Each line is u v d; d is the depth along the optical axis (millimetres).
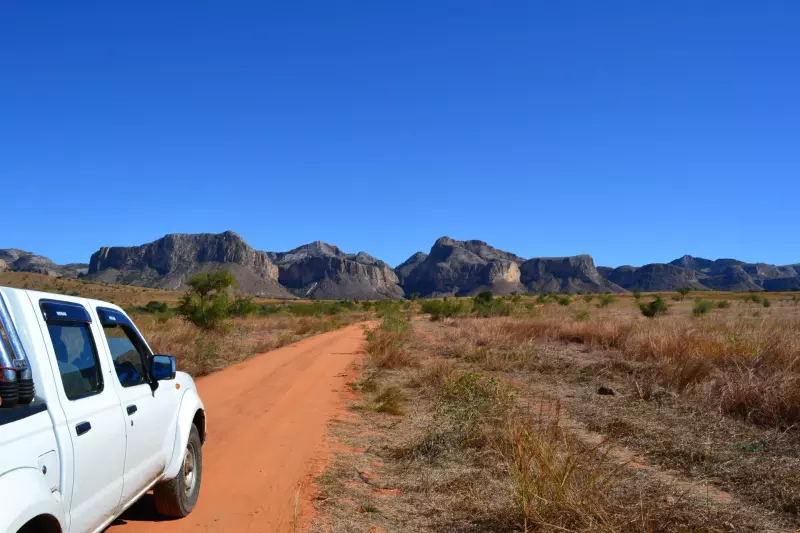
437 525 5270
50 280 151500
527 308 40312
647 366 13453
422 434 8125
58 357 3543
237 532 5059
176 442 5180
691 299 76312
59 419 3275
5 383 2883
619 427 8344
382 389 12484
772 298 69562
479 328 24359
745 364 11203
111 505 3955
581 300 76938
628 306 59406
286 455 7477
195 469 5719
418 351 20203
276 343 23812
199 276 26266
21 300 3311
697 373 11125
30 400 3082
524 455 5656
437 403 9664
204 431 6184
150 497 5938
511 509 5277
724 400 9234
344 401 11273
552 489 5102
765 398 8688
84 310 4043
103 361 4066
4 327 3021
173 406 5238
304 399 11398
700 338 14188
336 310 64062
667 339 14930
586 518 4762
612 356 16312
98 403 3805
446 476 6543
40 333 3350
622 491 5625
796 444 7422
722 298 71875
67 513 3301
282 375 14586
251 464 7062
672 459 6992
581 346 19875
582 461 5781
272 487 6250
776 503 5516
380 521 5363
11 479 2705
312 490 6164
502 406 8680
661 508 5105
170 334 18922
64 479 3244
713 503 5484
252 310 42281
